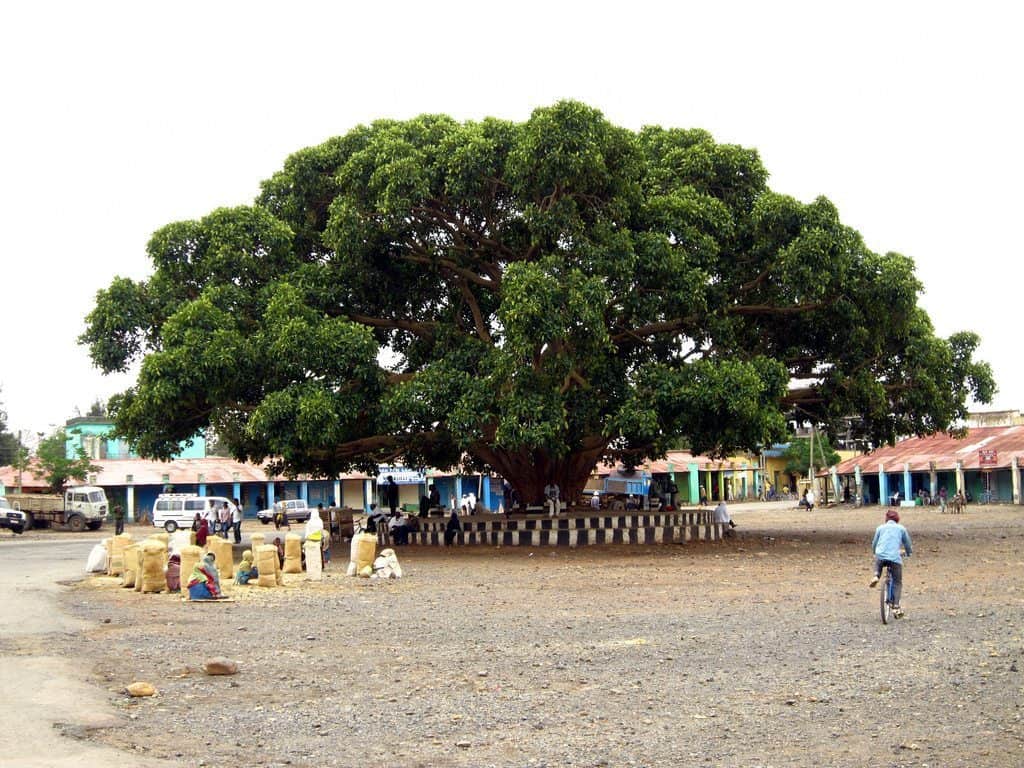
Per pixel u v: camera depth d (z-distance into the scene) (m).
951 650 12.59
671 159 34.44
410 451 36.62
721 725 9.16
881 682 10.80
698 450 30.75
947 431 39.19
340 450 33.62
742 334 34.44
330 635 14.62
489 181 29.95
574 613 16.80
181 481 64.56
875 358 34.22
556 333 27.27
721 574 23.20
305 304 31.86
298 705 10.05
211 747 8.48
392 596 19.89
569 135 28.08
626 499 39.78
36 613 17.31
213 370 29.50
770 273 31.73
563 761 8.09
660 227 30.72
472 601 18.80
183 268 33.12
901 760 8.01
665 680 11.12
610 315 30.66
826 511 63.59
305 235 35.00
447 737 8.85
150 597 20.09
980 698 10.02
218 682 11.17
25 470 64.69
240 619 16.53
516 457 35.19
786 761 8.02
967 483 66.19
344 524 39.03
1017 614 15.77
